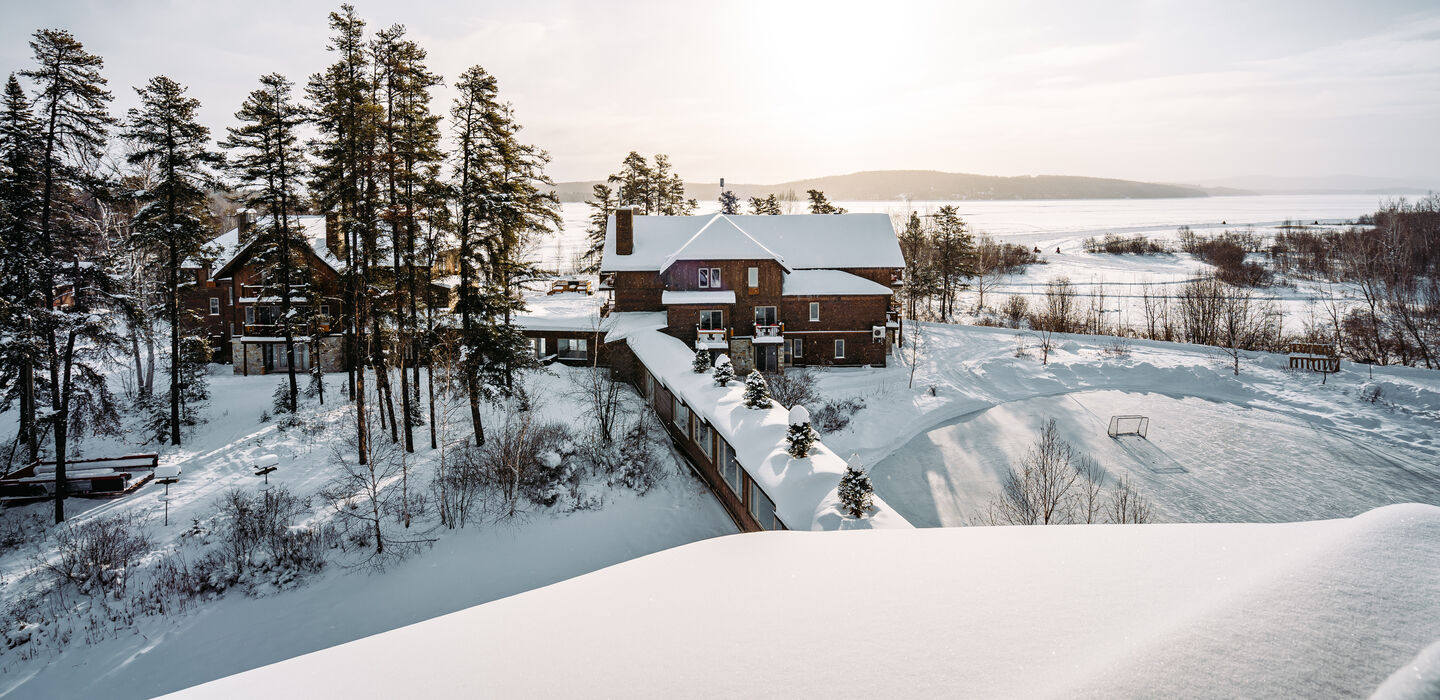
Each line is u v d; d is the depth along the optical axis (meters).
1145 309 65.88
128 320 28.28
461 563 22.77
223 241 43.47
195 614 19.78
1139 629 2.60
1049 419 33.56
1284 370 39.94
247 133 30.30
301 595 20.89
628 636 3.22
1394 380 36.59
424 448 29.94
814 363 44.44
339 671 3.20
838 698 2.41
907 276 62.31
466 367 28.80
